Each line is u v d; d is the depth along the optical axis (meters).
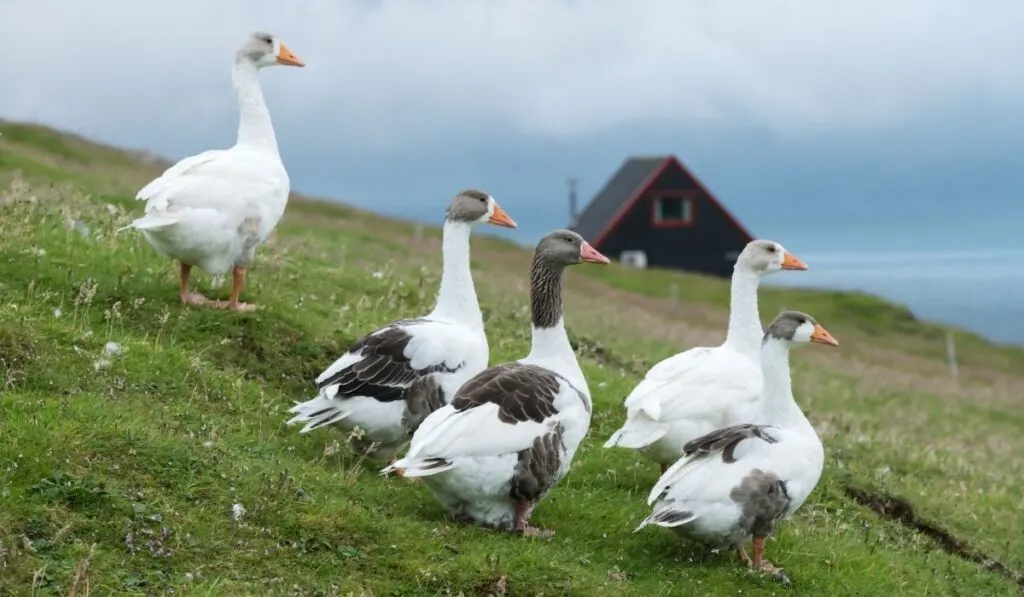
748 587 9.50
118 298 12.91
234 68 13.80
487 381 9.38
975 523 15.12
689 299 51.72
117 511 8.37
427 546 8.88
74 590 7.33
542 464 9.23
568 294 39.31
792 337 10.32
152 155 52.53
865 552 11.39
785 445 9.66
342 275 17.55
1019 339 134.75
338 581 8.29
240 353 12.50
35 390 9.97
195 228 12.23
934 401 29.30
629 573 9.54
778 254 12.19
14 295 12.12
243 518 8.71
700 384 11.07
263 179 12.97
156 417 10.10
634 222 76.25
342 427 10.47
